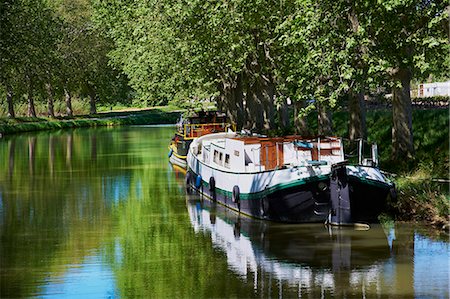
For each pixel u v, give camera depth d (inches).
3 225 1285.7
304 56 1355.8
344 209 1169.4
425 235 1113.4
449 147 1529.3
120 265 1006.4
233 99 2778.1
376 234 1125.7
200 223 1262.3
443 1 1262.3
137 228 1239.5
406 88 1494.8
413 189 1253.1
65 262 1029.2
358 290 880.9
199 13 1866.4
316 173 1174.3
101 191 1640.0
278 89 1851.6
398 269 954.1
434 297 847.7
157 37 2222.0
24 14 3774.6
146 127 4210.1
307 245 1078.4
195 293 881.5
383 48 1321.4
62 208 1435.8
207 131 2298.2
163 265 1002.7
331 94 1298.0
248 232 1174.3
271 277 938.1
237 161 1366.9
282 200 1194.0
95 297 874.1
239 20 1749.5
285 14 1680.6
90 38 4697.3
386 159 1600.6
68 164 2192.4
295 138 1334.9
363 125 1685.5
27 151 2662.4
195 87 2522.1
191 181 1670.8
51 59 4343.0
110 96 4913.9
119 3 3137.3
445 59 1348.4
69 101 4896.7
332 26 1288.1
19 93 4473.4
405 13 1310.3
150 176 1886.1
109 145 2881.4
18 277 960.3
